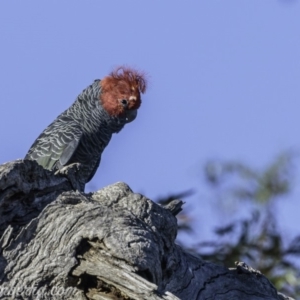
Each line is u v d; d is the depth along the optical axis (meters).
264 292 17.73
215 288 17.42
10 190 14.77
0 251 14.50
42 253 14.50
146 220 15.59
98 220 14.61
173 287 16.73
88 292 14.41
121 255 14.12
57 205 14.95
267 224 27.19
